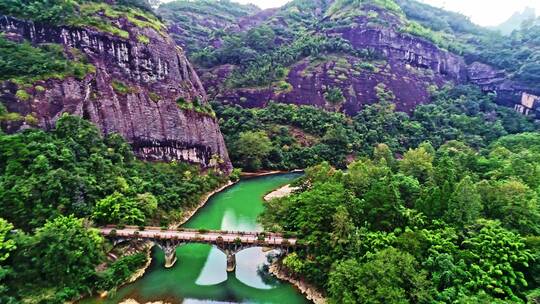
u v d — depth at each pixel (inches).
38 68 2384.4
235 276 1851.6
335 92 5393.7
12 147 1868.8
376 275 1344.7
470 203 1716.3
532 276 1384.1
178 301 1635.1
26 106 2218.3
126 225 2004.2
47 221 1652.3
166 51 3425.2
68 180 1875.0
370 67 5831.7
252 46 6525.6
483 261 1422.2
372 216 1754.4
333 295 1435.8
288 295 1691.7
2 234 1439.5
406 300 1256.8
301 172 4237.2
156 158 2989.7
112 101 2755.9
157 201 2319.1
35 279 1460.4
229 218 2635.3
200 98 3772.1
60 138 2193.7
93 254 1674.5
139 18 3378.4
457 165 2701.8
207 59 6161.4
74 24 2775.6
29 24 2632.9
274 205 2194.9
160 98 3166.8
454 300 1269.7
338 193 1911.9
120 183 2164.1
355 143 4586.6
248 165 4136.3
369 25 6402.6
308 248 1744.6
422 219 1734.7
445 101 5590.6
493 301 1220.5
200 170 3339.1
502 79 5762.8
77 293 1525.6
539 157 2829.7
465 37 7514.8
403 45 6299.2
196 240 1851.6
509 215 1723.7
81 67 2635.3
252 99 5438.0
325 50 6092.5
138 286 1723.7
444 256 1417.3
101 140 2423.7
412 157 3002.0
